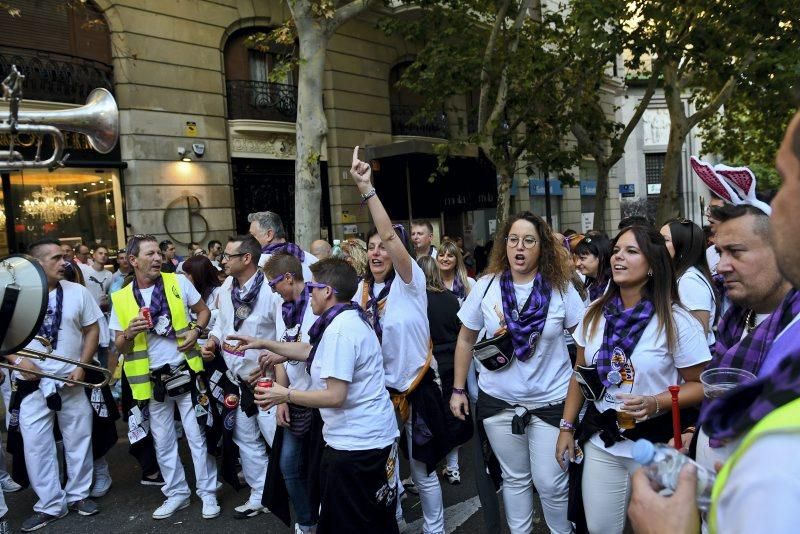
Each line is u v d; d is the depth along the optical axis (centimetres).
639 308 247
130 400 437
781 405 79
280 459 340
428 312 403
